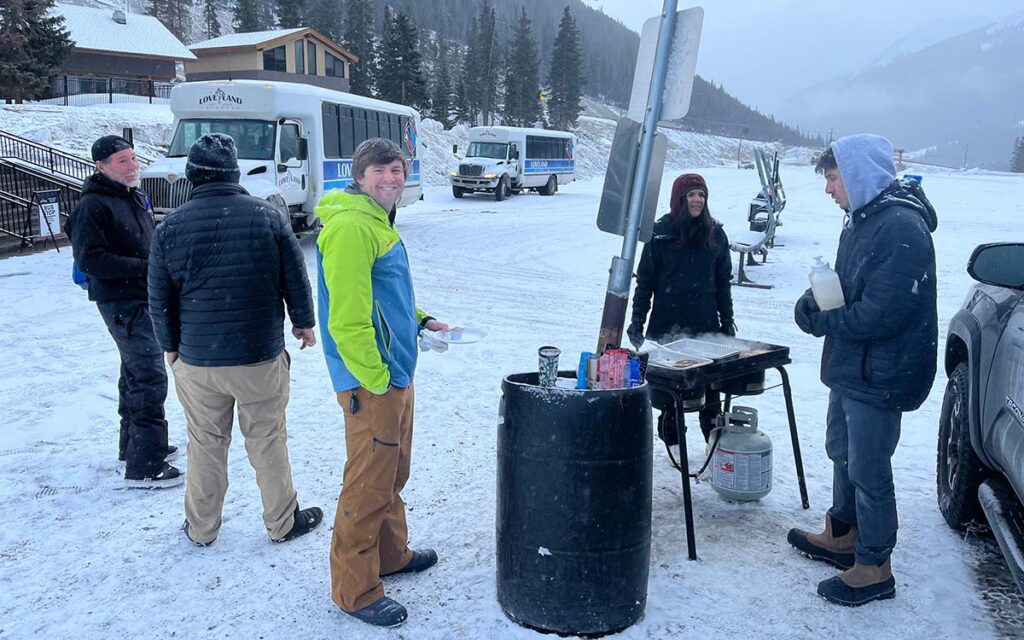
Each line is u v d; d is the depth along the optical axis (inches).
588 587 116.6
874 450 124.4
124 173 164.1
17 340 305.9
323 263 117.6
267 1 4370.1
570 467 114.0
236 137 532.7
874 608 126.7
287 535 150.1
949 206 990.4
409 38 2249.0
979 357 139.4
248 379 139.1
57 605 127.6
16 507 163.6
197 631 121.1
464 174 1122.0
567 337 325.7
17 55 1473.9
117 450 195.9
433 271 498.0
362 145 120.6
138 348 169.6
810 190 1342.3
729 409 179.3
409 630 121.4
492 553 145.9
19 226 564.7
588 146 3102.9
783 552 146.1
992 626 121.9
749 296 427.8
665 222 181.6
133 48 1815.9
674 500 169.6
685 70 133.0
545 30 7396.7
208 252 133.5
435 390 247.8
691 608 126.9
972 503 147.1
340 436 205.8
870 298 118.7
